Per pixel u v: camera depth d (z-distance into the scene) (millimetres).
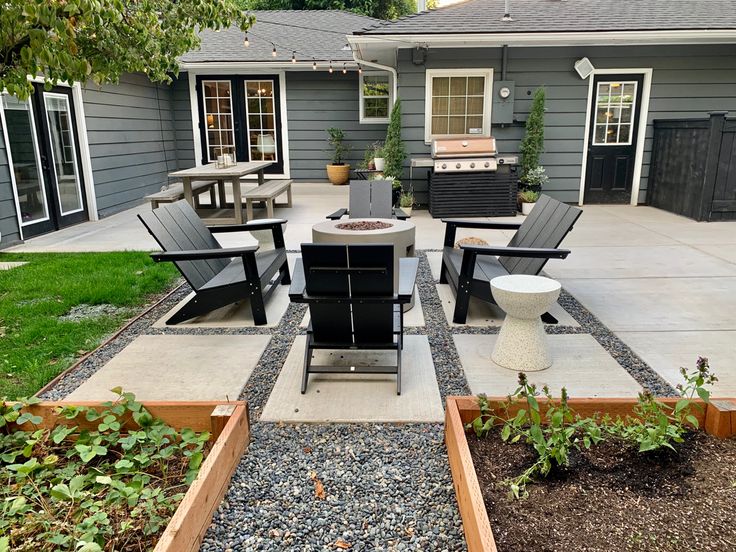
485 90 8234
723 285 4531
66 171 7660
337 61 10625
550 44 7980
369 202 5738
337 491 2035
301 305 4203
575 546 1577
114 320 3883
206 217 7902
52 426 2209
